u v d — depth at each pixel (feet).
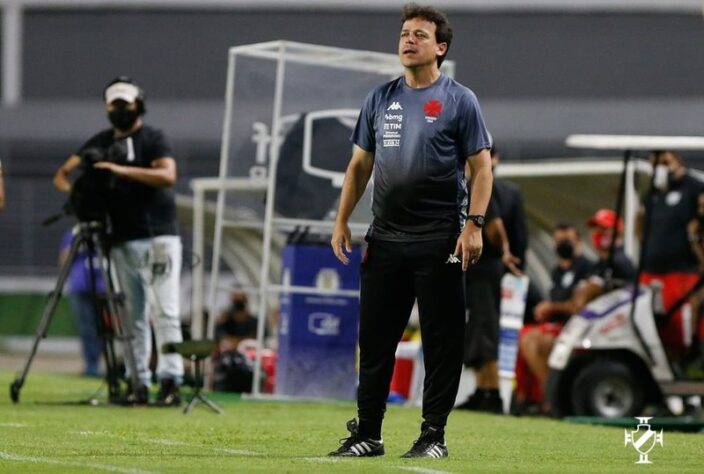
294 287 145.07
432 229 74.84
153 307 124.98
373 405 76.23
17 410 116.26
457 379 76.28
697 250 144.15
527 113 290.97
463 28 325.21
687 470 71.72
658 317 132.77
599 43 323.98
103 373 208.13
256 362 145.89
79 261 200.95
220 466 69.26
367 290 76.07
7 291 286.25
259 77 149.28
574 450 85.66
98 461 71.82
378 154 75.41
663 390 130.00
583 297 140.05
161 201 124.47
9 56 336.90
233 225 152.25
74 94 338.54
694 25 322.96
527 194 186.50
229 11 336.08
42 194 296.71
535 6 323.98
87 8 338.54
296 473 65.67
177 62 337.11
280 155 145.18
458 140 74.84
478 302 134.82
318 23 331.57
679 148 130.52
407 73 75.77
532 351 143.13
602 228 143.54
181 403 126.62
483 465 72.38
